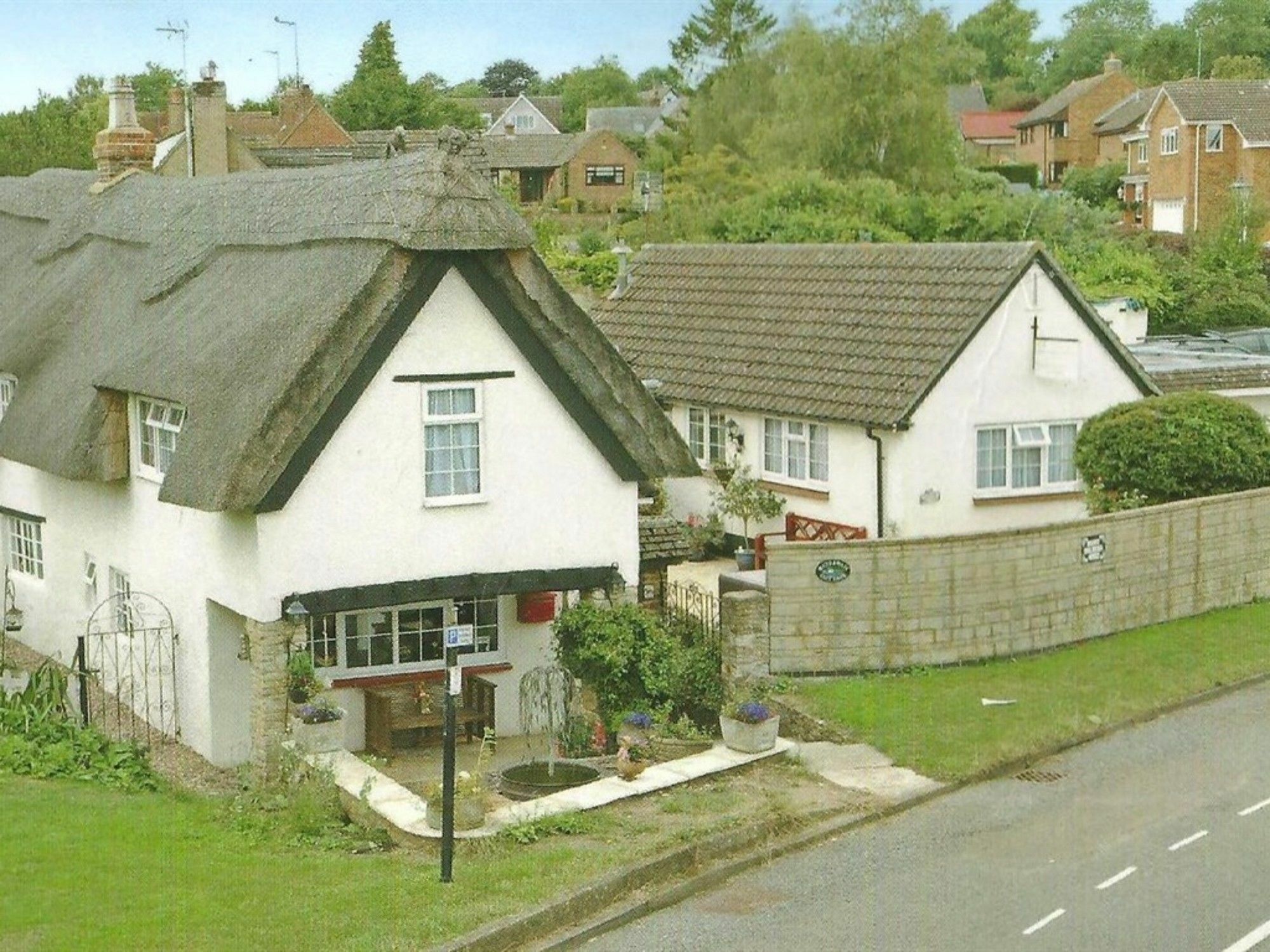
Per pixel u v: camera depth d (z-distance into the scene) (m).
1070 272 58.00
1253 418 27.84
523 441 21.58
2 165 73.69
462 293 20.84
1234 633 25.23
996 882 15.85
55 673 22.30
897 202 60.34
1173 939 14.25
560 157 101.81
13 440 25.25
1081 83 110.81
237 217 23.73
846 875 16.20
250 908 14.52
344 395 20.06
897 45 68.44
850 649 22.67
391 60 108.12
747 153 75.31
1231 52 128.38
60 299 26.97
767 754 19.64
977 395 29.86
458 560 21.28
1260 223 66.12
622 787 18.44
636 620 21.44
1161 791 18.61
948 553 23.02
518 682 23.14
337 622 22.27
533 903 14.77
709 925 14.95
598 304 40.38
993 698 21.78
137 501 23.77
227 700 21.91
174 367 21.48
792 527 31.16
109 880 15.29
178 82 98.38
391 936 13.85
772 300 34.59
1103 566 24.75
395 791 18.27
